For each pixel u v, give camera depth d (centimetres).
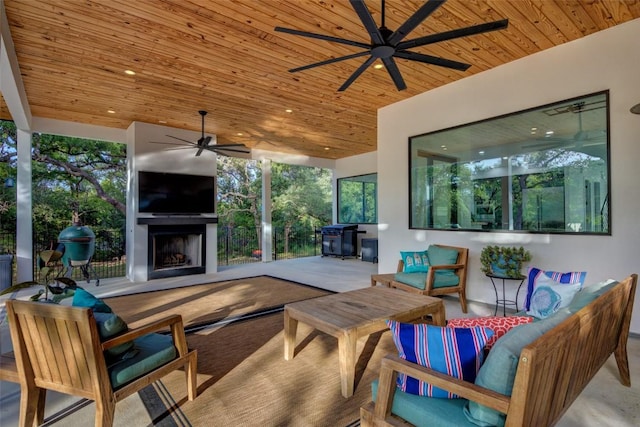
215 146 582
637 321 308
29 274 552
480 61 390
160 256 645
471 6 282
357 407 202
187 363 210
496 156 411
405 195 510
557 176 361
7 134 877
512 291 396
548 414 129
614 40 319
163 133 633
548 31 326
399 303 279
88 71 400
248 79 428
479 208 430
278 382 231
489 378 116
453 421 124
